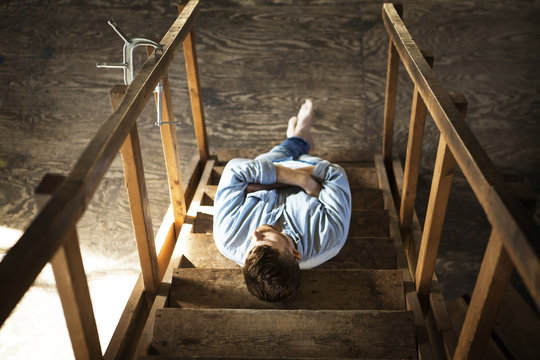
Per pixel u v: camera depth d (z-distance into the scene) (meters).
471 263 3.00
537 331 2.41
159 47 1.52
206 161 2.45
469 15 3.49
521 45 3.40
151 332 1.37
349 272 1.54
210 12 3.56
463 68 3.33
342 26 3.50
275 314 1.37
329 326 1.35
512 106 3.22
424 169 3.09
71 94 3.26
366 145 3.12
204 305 1.51
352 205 2.14
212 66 3.40
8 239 2.82
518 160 3.08
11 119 3.17
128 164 1.32
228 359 1.24
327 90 3.31
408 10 3.52
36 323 2.55
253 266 1.32
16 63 3.34
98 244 2.86
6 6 3.51
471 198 3.05
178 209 1.87
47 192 0.85
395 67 2.16
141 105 1.28
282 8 3.56
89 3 3.52
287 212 1.57
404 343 1.32
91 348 1.16
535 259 0.70
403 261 1.71
